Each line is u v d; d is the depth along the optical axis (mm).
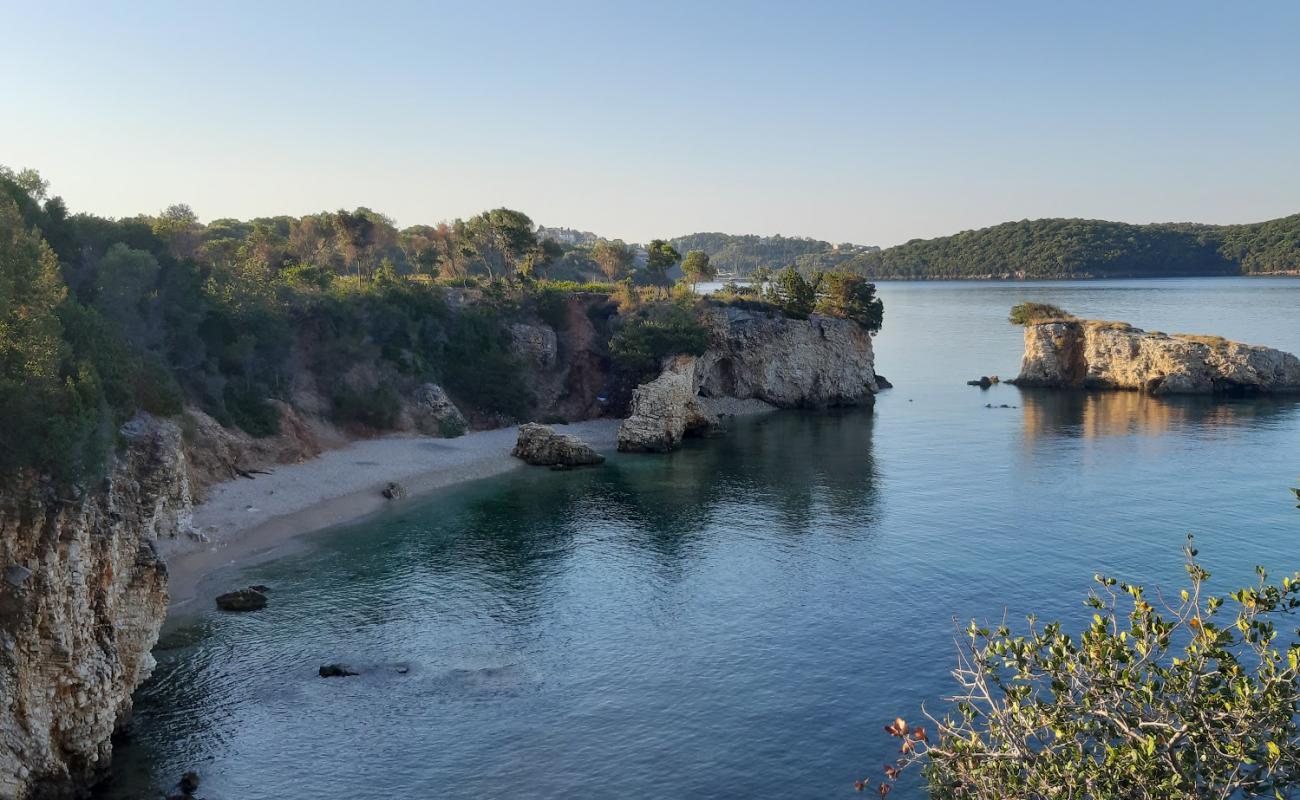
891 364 191625
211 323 87000
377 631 48969
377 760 36219
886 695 41469
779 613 51594
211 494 71812
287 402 92500
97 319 55656
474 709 40500
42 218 73625
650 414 104250
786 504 76812
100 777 33812
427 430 104875
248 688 41812
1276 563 57781
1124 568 57562
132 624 37062
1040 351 158250
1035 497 76938
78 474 32281
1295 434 105125
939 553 61625
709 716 39875
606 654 46406
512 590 55719
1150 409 128750
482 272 196125
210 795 33438
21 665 29672
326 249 155500
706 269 182250
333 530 68562
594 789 34469
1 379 31484
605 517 73062
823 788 34375
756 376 138500
